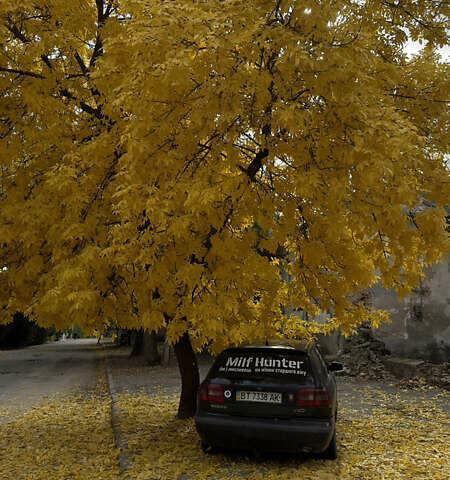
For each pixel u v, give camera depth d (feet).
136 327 21.22
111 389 43.45
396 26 22.66
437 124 20.45
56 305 17.92
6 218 20.94
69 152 21.04
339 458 19.33
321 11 14.99
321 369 19.83
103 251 16.96
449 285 43.62
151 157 17.19
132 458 19.60
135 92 16.93
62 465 19.65
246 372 18.75
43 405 37.45
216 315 16.57
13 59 23.16
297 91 16.76
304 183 15.47
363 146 14.26
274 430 17.56
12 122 22.53
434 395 35.29
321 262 19.80
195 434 23.20
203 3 16.31
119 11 25.16
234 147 18.15
